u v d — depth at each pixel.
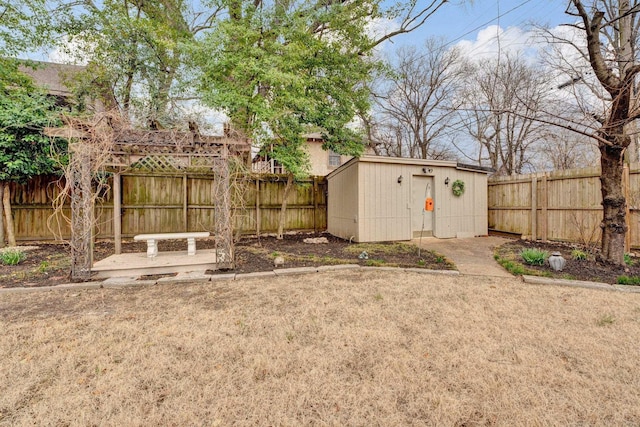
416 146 16.91
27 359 2.19
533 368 2.08
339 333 2.62
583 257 5.25
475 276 4.58
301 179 8.07
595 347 2.37
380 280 4.32
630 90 4.28
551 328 2.72
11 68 7.39
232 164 6.38
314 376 1.99
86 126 4.45
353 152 7.62
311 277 4.51
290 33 6.73
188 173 8.38
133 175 7.94
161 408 1.69
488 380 1.95
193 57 6.57
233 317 2.98
